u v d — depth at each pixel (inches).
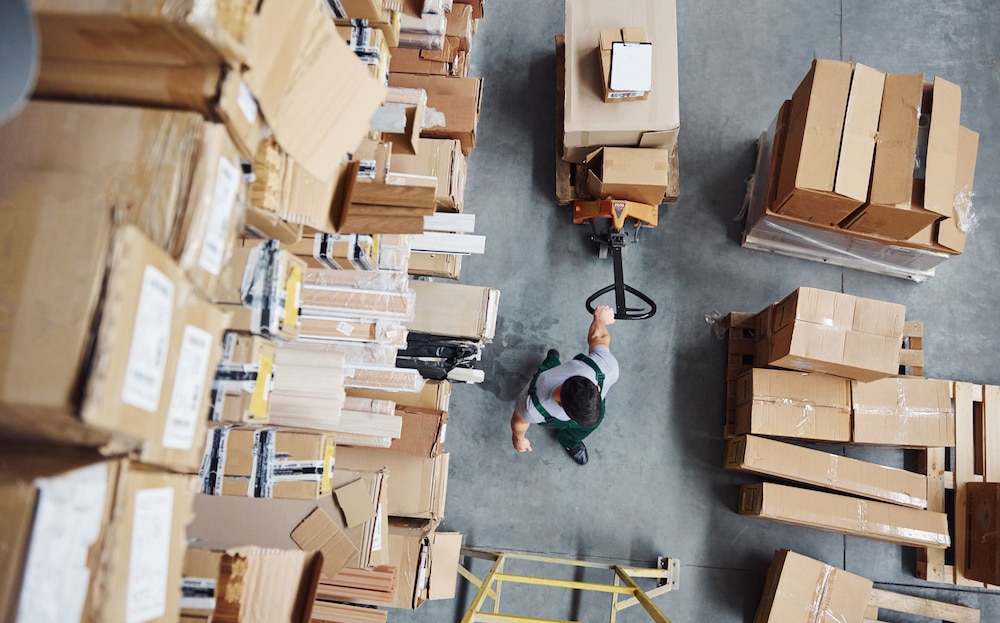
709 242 148.6
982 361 144.0
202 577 54.9
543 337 143.8
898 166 118.4
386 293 90.0
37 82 42.1
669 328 144.6
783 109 132.8
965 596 134.8
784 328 123.1
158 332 37.9
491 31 158.7
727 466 135.4
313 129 52.9
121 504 37.7
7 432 37.4
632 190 130.8
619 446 139.6
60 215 37.8
